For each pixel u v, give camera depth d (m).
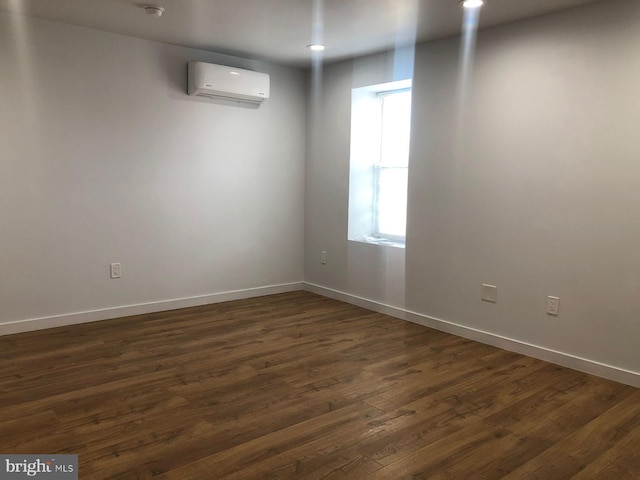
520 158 3.49
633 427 2.54
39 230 3.82
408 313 4.36
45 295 3.90
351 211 4.85
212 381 3.02
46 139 3.78
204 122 4.55
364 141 4.84
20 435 2.36
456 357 3.50
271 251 5.18
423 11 3.27
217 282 4.83
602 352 3.17
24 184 3.72
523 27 3.41
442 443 2.36
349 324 4.24
